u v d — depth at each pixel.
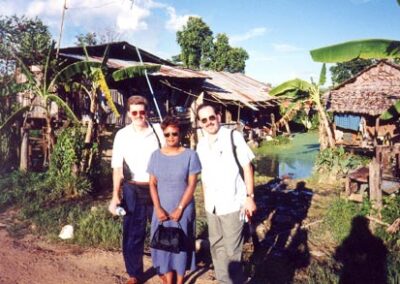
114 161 4.01
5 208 7.25
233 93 23.09
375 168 6.70
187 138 18.47
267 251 5.87
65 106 9.70
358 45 6.41
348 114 20.83
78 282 4.21
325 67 16.19
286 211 8.35
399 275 4.89
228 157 3.62
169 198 3.60
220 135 3.66
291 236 6.63
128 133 4.04
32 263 4.65
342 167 11.43
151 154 3.79
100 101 14.15
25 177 8.75
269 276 4.86
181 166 3.57
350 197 7.73
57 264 4.66
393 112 7.30
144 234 4.11
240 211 3.66
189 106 20.45
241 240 3.72
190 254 3.73
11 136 9.95
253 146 22.20
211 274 4.52
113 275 4.43
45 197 7.87
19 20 19.34
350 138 21.97
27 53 11.51
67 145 8.72
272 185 11.24
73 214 6.69
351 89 23.06
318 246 6.22
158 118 17.14
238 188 3.67
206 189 3.72
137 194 4.01
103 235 5.47
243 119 27.31
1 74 12.29
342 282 4.82
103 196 8.71
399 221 6.19
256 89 28.25
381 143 18.69
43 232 5.83
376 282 4.87
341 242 6.20
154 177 3.67
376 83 22.42
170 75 16.59
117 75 10.95
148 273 4.41
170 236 3.51
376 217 6.59
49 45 11.45
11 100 11.08
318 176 11.96
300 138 27.30
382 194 7.43
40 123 13.47
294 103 19.00
